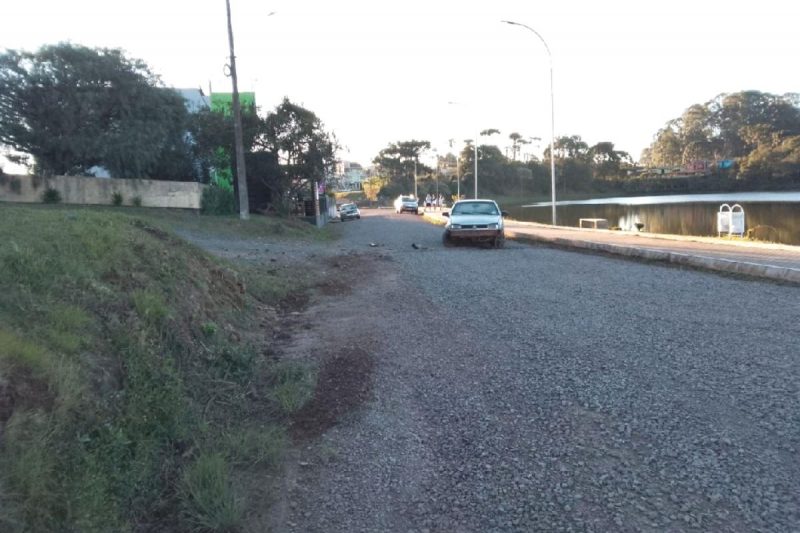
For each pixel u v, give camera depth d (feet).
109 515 10.49
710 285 35.27
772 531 10.84
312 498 12.49
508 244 68.33
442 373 19.95
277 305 31.45
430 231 98.89
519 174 392.06
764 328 24.50
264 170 103.55
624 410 16.28
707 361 20.21
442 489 12.80
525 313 28.35
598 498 12.10
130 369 14.24
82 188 81.61
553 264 46.68
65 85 83.20
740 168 298.76
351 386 18.51
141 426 13.01
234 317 24.50
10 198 75.20
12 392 10.89
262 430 15.29
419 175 402.72
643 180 367.25
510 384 18.65
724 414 15.80
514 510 11.86
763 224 118.11
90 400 12.35
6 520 9.00
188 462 13.10
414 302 31.63
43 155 85.35
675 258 44.60
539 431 15.29
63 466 10.56
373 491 12.77
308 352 22.18
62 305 14.90
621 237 72.59
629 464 13.41
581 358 20.92
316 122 104.42
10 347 11.71
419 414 16.70
